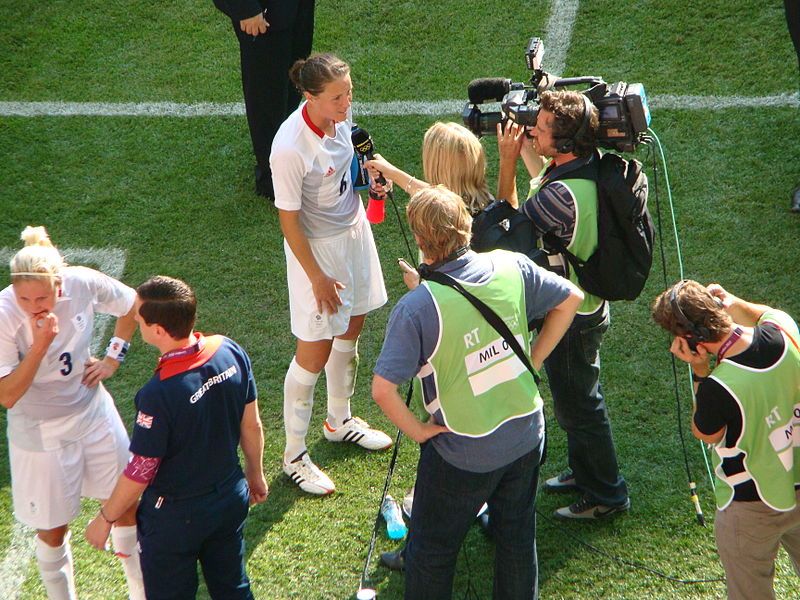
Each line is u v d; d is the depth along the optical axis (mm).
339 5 30250
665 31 27438
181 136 26688
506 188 14742
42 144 26625
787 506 12078
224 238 23500
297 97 25203
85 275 13625
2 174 25688
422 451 12750
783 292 20016
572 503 16641
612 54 27062
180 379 12008
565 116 13219
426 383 12141
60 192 25062
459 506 12562
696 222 22000
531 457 12695
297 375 16641
